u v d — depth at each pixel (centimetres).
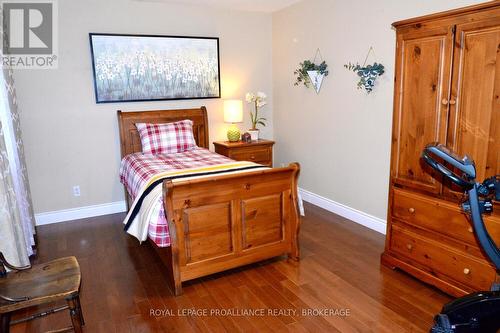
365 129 357
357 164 373
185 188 240
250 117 499
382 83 331
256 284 262
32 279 186
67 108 395
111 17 399
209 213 254
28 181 368
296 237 291
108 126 417
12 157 294
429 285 254
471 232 217
